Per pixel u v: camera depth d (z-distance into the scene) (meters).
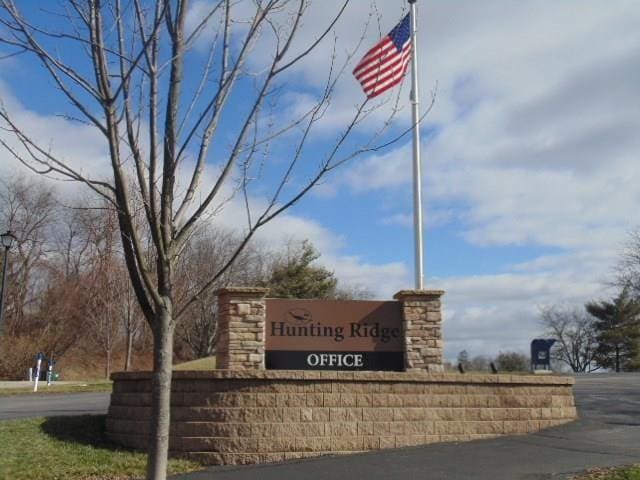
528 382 13.01
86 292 46.69
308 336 14.33
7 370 44.16
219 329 14.59
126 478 10.39
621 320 63.75
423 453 11.41
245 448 11.58
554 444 11.52
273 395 11.84
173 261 5.25
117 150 5.11
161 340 5.12
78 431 13.04
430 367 14.27
